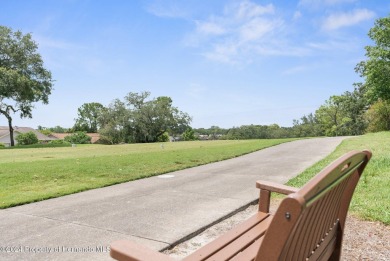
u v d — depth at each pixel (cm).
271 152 1546
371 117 4044
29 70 4359
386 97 3859
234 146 2044
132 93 6050
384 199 518
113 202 567
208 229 426
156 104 6150
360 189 582
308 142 2306
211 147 2075
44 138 7800
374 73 3856
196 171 954
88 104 9119
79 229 418
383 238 378
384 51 3778
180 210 505
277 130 6412
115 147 2738
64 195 632
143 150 2023
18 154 1952
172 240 376
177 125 6375
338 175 173
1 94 3931
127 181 788
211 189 673
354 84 6247
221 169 984
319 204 165
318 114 6750
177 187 702
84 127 9088
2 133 7325
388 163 832
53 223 445
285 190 271
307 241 175
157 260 153
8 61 4247
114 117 6141
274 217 129
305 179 714
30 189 682
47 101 4559
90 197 612
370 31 3959
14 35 4266
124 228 420
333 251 237
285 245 136
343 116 6384
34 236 394
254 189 664
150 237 386
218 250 205
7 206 539
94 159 1301
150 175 872
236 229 242
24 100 4219
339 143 2036
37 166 1049
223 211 496
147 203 556
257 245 215
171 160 1225
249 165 1064
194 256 196
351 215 454
